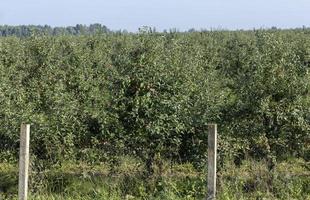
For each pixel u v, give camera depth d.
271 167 15.53
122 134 15.21
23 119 15.41
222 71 27.97
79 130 15.64
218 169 15.36
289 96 15.64
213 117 15.71
